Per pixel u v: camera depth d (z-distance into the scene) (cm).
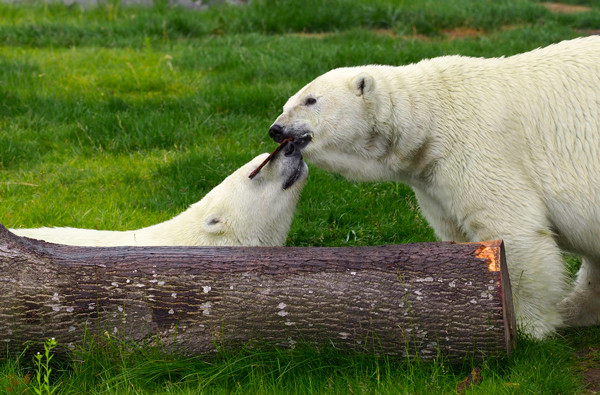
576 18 2684
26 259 769
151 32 2686
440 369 757
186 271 769
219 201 1002
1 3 3017
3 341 770
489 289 743
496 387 732
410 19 2670
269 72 2020
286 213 1024
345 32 2514
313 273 764
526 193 862
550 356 821
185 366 771
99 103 1808
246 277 765
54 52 2430
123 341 772
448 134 893
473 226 886
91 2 3094
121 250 793
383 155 938
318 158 954
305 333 766
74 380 765
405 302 752
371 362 770
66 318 766
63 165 1520
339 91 930
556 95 882
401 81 930
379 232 1223
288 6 2811
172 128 1650
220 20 2766
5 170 1509
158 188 1411
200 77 2061
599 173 855
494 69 923
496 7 2755
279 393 741
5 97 1822
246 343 771
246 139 1575
